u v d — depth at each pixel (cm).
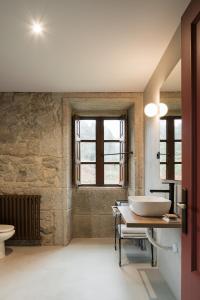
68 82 362
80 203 459
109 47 257
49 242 403
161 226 205
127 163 455
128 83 367
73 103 426
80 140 474
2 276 291
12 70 316
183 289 145
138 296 247
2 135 405
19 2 184
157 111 307
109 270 307
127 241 425
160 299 241
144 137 398
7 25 214
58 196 404
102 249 385
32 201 394
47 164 406
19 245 401
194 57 134
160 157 292
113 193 462
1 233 343
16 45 251
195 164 132
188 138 138
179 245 229
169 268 262
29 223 393
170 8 193
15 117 406
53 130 407
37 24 213
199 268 127
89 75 335
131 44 250
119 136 479
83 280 281
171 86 244
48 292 254
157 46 256
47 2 184
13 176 405
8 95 406
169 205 229
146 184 381
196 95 132
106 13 198
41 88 389
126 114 463
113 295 249
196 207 130
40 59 284
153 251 327
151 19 207
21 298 243
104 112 480
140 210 232
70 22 210
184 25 147
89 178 481
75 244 410
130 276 290
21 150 406
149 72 325
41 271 304
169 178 254
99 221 457
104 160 483
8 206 393
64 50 262
